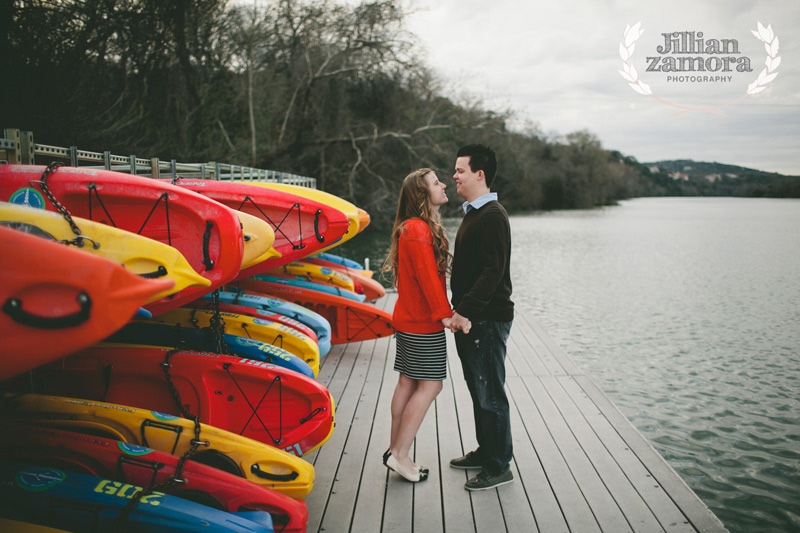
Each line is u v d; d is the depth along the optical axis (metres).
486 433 3.01
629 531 2.69
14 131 3.03
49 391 3.13
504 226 2.75
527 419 4.08
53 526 2.16
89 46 13.32
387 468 3.33
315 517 2.81
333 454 3.52
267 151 21.23
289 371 3.15
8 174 2.77
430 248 2.82
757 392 6.45
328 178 22.83
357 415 4.19
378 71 21.81
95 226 2.32
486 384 2.95
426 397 2.99
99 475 2.39
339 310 5.65
